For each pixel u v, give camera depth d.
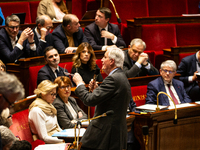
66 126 9.96
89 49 12.23
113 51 7.75
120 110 7.59
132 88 12.37
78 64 12.22
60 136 8.74
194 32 17.50
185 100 12.52
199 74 13.57
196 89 13.82
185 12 19.14
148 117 10.10
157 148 10.42
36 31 13.53
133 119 10.14
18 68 11.97
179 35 17.30
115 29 15.81
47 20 13.21
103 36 15.15
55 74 11.67
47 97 9.40
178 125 10.88
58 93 10.27
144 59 12.48
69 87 10.27
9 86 4.45
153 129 10.28
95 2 18.91
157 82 12.30
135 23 16.55
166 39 17.03
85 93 7.69
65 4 18.33
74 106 10.76
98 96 7.42
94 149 7.62
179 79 14.19
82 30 14.94
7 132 6.48
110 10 16.83
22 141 6.04
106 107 7.58
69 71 12.90
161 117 10.38
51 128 9.49
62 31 14.30
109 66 7.80
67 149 7.35
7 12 16.86
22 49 12.42
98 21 15.23
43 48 13.02
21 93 4.60
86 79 12.25
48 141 9.07
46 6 16.27
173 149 10.85
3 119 7.16
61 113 10.07
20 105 9.36
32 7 17.55
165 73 12.19
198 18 17.75
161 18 17.03
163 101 12.12
